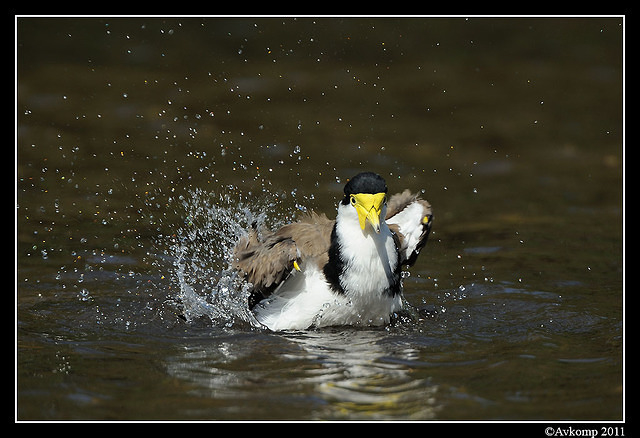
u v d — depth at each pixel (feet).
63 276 40.68
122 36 92.63
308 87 81.35
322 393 27.58
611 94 81.56
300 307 34.76
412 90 82.38
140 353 31.42
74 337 33.14
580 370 29.78
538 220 51.88
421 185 58.08
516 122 73.82
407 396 27.40
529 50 95.86
